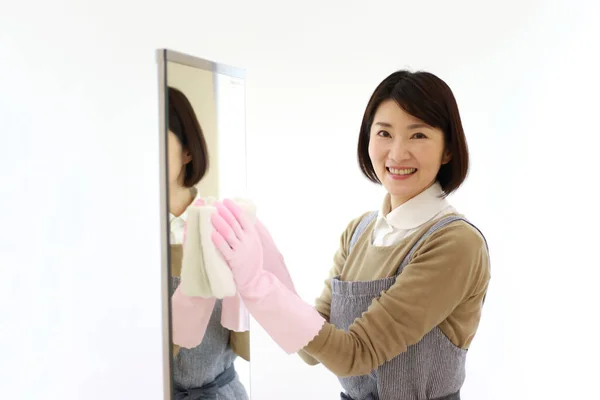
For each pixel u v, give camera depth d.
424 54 1.94
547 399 1.96
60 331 1.86
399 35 1.93
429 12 1.93
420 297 1.02
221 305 0.91
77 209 1.86
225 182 0.94
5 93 1.77
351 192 1.98
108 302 1.92
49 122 1.82
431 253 1.05
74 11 1.83
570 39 1.87
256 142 1.96
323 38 1.94
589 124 1.86
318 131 1.97
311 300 2.01
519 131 1.94
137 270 1.94
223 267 0.89
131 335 1.95
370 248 1.19
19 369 1.81
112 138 1.89
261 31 1.93
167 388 0.74
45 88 1.81
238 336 1.00
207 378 0.88
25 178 1.80
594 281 1.89
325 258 2.00
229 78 0.94
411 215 1.14
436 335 1.10
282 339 0.96
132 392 1.96
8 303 1.79
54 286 1.84
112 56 1.87
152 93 1.91
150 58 1.90
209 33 1.92
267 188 1.98
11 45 1.77
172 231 0.75
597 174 1.86
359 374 1.04
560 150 1.90
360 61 1.94
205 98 0.85
